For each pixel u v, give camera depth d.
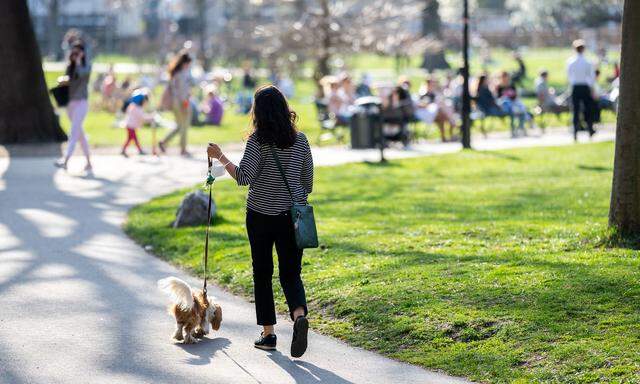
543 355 8.16
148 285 11.42
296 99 51.59
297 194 8.43
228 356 8.69
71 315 9.97
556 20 92.50
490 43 93.69
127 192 18.72
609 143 26.98
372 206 16.48
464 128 26.62
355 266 11.56
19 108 27.64
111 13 100.69
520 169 21.61
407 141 28.09
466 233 13.39
